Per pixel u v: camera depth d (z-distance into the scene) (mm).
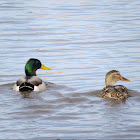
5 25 28562
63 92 14625
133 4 37844
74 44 22875
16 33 25922
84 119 11188
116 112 11781
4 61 19406
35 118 11336
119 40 23609
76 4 37969
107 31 26219
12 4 38250
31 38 24469
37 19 30516
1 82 16328
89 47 22156
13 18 31000
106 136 9945
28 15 32219
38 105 12648
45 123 10906
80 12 33438
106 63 18875
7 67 18438
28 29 27094
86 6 36688
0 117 11422
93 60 19469
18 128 10508
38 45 22703
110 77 14781
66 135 10016
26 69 16641
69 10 34469
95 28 27234
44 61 19469
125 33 25500
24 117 11430
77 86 15523
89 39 24031
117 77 14766
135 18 30578
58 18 30891
